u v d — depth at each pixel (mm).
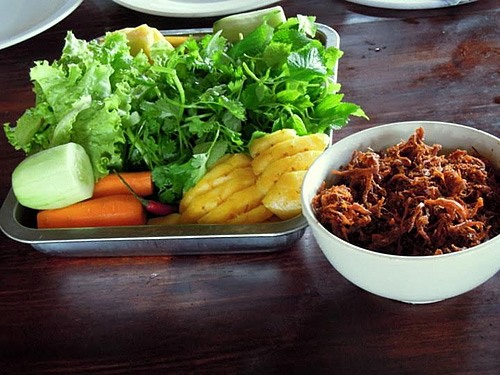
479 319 565
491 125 745
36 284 655
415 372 537
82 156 689
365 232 556
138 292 633
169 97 747
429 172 576
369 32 935
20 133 738
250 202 663
